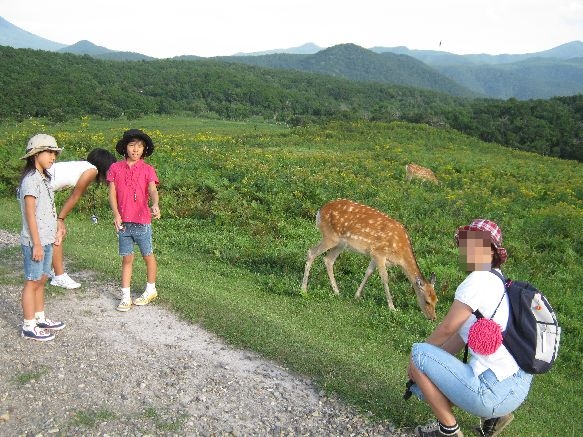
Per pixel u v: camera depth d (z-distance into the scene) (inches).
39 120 2504.9
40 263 193.0
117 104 3390.7
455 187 835.4
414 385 146.9
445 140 1648.6
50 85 3105.3
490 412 133.8
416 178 813.2
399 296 320.2
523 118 2608.3
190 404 165.8
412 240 455.5
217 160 636.7
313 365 191.6
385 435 156.6
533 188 864.9
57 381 172.2
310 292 305.6
